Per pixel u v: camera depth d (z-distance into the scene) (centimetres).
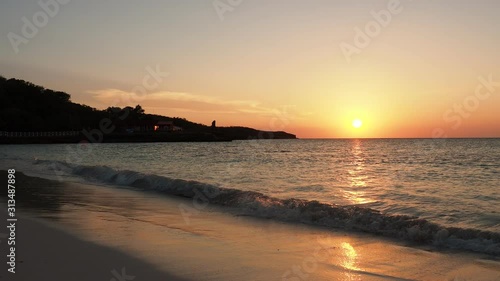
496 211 1160
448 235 811
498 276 602
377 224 916
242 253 698
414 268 635
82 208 1129
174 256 663
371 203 1323
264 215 1084
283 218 1043
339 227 944
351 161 3834
